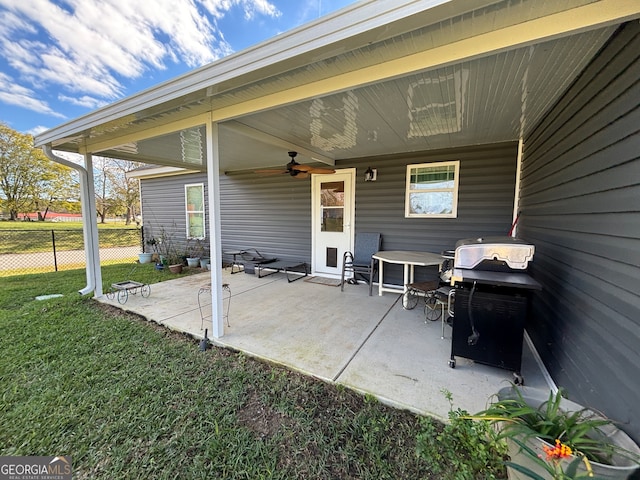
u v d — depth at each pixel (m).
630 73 1.34
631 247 1.28
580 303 1.80
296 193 6.00
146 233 8.75
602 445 1.16
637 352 1.21
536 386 2.17
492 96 2.37
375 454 1.54
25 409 1.87
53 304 4.02
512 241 2.42
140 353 2.63
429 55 1.68
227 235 7.12
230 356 2.61
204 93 2.25
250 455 1.53
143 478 1.41
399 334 3.02
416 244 4.77
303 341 2.85
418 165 4.64
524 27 1.43
